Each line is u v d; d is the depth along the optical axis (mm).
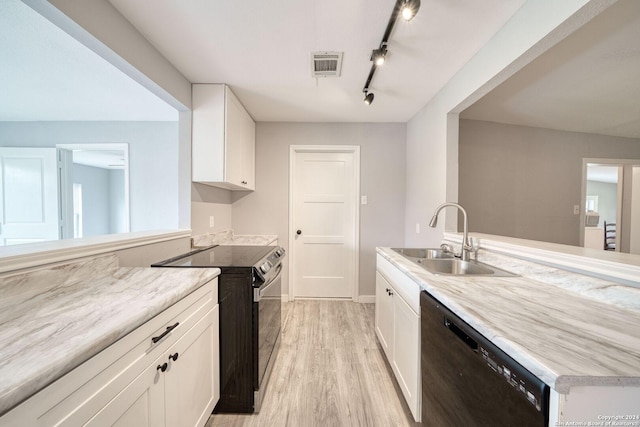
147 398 859
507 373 691
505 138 2994
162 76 1781
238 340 1486
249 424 1416
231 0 1292
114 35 1345
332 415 1479
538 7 1230
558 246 1332
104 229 6578
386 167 3219
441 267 1759
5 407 454
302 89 2289
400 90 2291
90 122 3051
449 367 991
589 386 547
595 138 3193
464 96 1883
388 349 1857
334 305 3137
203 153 2193
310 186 3314
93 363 648
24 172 2904
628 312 872
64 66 1849
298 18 1421
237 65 1908
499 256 1498
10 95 2342
